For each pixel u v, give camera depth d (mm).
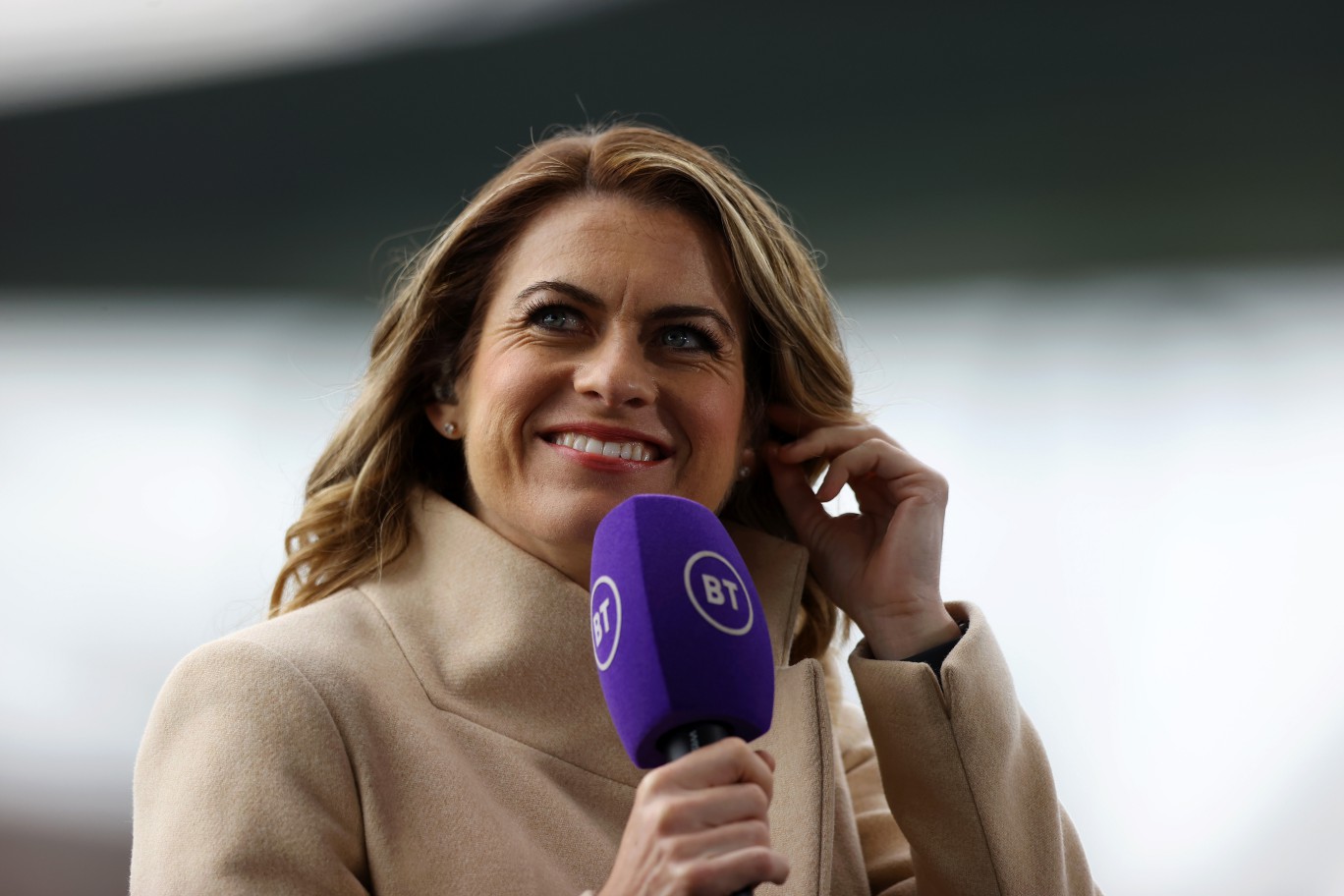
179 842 5234
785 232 7348
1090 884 7152
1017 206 22953
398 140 25172
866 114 22859
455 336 7031
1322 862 15219
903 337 23172
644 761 4652
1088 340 22547
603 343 6441
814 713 6188
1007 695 6820
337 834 5438
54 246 26891
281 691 5602
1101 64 21906
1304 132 21562
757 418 7594
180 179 26594
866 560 7410
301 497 9141
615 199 6734
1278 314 22000
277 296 26766
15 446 24172
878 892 7391
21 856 17531
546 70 23625
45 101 26203
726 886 4059
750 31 22453
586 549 6449
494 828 5641
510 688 6176
